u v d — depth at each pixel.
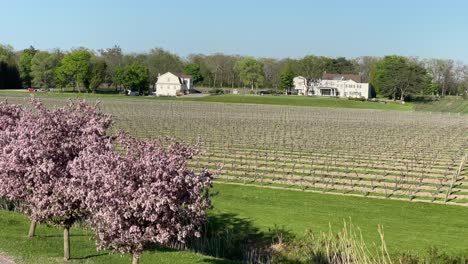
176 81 154.25
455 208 26.94
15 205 22.00
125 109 86.00
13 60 145.00
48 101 88.88
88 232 18.84
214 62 193.50
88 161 12.05
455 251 19.78
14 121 18.83
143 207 11.08
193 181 11.29
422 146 48.69
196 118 72.75
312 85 173.12
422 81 144.12
